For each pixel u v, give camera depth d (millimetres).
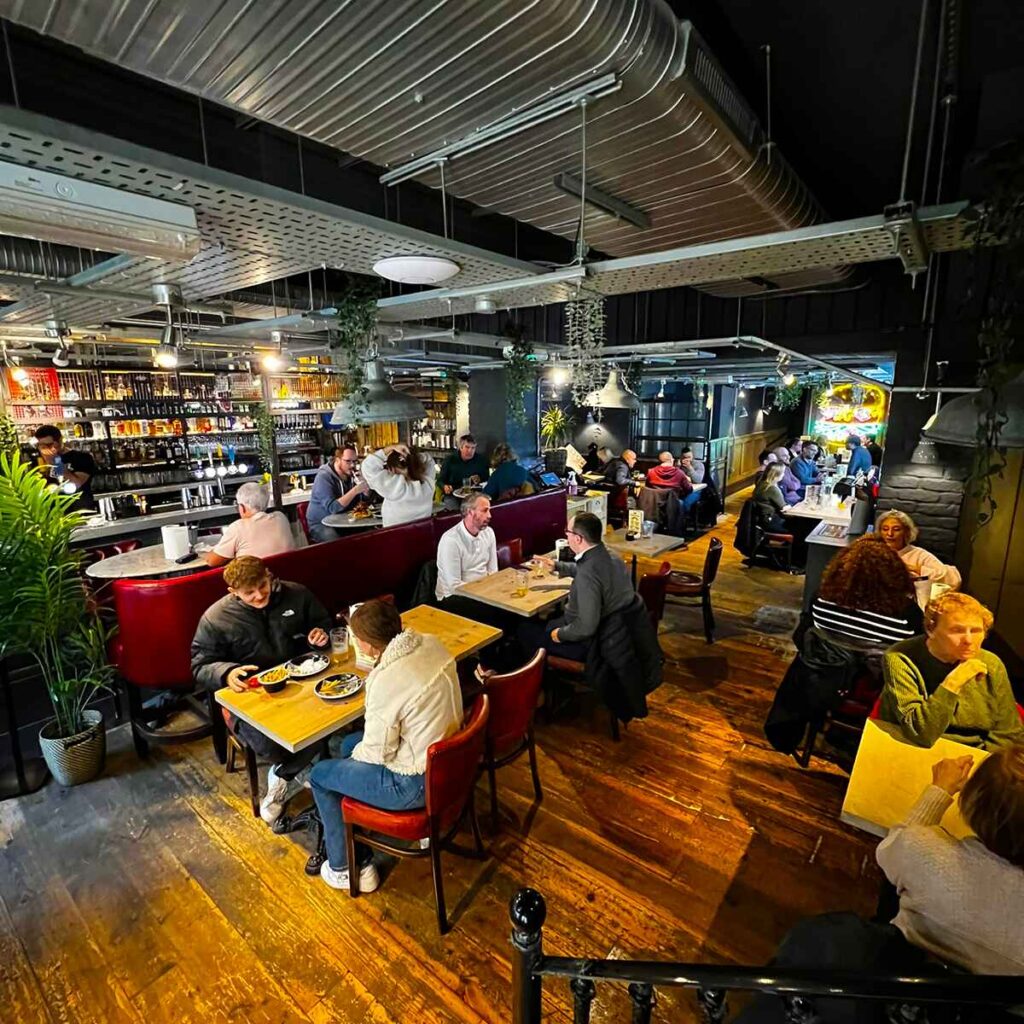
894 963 1178
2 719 3189
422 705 1949
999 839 1098
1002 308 1660
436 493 6363
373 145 1850
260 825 2543
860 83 2395
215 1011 1794
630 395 5500
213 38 1269
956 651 1966
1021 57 2184
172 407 7523
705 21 2031
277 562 3549
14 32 1987
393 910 2133
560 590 3459
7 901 2166
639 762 3016
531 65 1380
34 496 2658
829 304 4711
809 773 2922
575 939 2023
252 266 2674
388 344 6156
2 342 5555
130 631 2973
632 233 2779
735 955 1963
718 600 5453
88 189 1572
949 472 3910
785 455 7344
